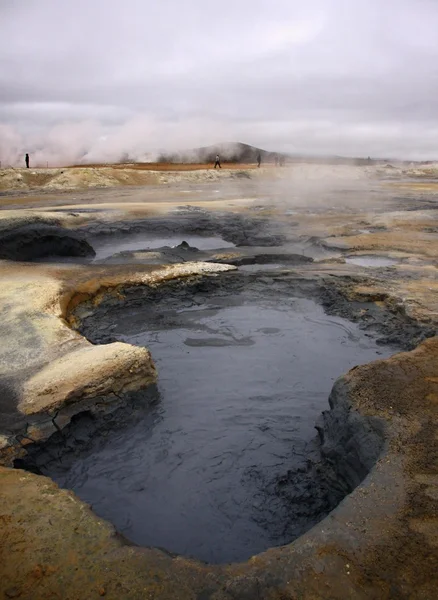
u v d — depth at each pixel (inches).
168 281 374.0
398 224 605.6
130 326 337.1
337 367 277.9
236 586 109.1
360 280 370.9
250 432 221.9
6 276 360.2
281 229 577.3
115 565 116.4
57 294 315.3
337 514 129.0
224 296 376.5
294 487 184.4
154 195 971.3
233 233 566.3
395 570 111.3
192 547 159.9
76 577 113.2
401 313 311.4
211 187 1173.1
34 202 831.1
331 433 191.5
